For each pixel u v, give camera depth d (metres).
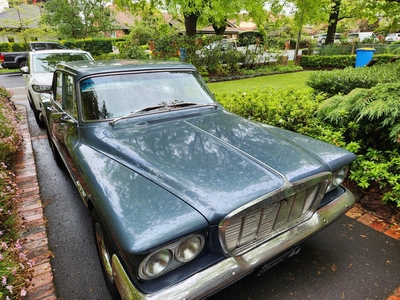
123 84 2.74
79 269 2.39
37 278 2.29
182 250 1.51
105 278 2.12
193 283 1.49
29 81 6.42
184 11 10.76
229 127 2.57
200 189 1.70
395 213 3.01
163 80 2.94
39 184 3.85
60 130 3.15
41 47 16.28
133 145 2.19
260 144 2.25
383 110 3.18
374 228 2.83
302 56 17.09
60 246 2.67
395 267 2.35
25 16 22.42
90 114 2.57
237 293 2.14
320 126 3.83
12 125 5.08
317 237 2.73
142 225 1.47
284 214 1.89
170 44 11.97
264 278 2.27
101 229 1.96
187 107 2.89
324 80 5.33
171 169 1.89
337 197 2.31
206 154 2.07
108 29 26.20
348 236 2.73
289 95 4.85
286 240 1.89
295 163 1.99
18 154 4.75
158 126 2.52
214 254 1.63
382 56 13.24
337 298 2.08
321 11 15.07
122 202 1.64
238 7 10.70
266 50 14.89
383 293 2.11
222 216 1.55
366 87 4.77
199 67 12.05
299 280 2.24
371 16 7.55
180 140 2.28
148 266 1.42
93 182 1.91
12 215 2.79
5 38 25.50
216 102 3.21
